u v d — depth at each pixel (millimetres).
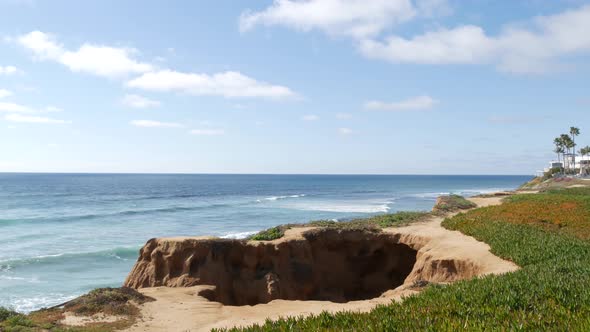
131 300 21984
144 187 195250
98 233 61750
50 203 108125
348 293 34875
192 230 65562
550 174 127562
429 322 11602
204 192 163000
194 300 23406
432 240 33031
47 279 38688
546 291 14586
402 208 97750
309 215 84062
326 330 11750
